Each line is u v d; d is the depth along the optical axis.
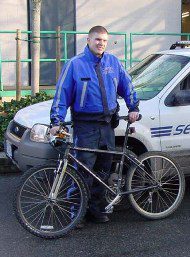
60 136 4.16
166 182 4.67
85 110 4.25
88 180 4.35
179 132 4.98
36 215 4.36
